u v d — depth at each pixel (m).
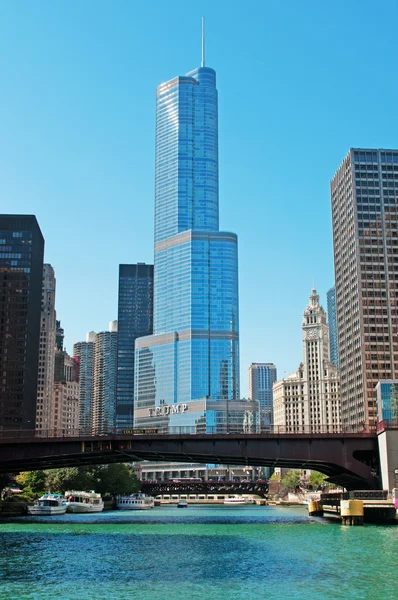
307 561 72.88
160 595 54.53
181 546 89.88
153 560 75.38
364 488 144.25
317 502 172.00
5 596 54.12
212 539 99.81
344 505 119.25
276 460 137.50
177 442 130.00
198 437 129.25
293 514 189.88
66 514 177.50
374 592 54.78
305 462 135.38
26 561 74.75
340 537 97.88
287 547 86.25
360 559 73.44
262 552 81.62
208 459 144.38
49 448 129.62
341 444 130.62
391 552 78.69
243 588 57.31
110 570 67.94
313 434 130.00
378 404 149.12
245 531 114.94
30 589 57.16
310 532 108.56
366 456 141.00
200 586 58.44
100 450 129.00
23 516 162.50
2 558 77.25
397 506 115.44
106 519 153.50
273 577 62.75
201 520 151.75
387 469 123.31
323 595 53.84
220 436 129.38
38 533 110.44
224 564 71.69
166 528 123.00
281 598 52.84
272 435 129.62
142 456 141.12
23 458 129.12
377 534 100.56
